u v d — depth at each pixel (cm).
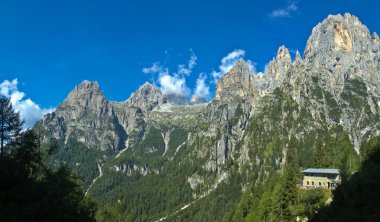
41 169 6681
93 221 9231
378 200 9019
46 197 5956
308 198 15175
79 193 7931
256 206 19400
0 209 5184
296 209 14888
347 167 18700
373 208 8825
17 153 6481
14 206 5288
